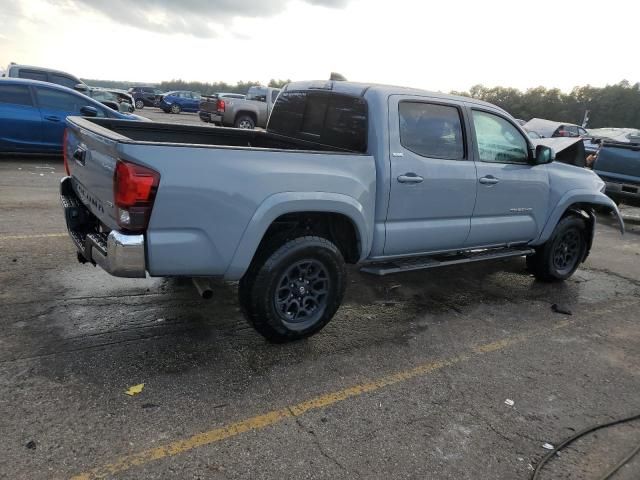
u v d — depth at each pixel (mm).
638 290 6027
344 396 3303
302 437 2867
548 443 3014
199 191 3117
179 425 2861
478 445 2941
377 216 4066
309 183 3553
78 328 3807
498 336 4430
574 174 5738
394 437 2939
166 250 3113
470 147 4633
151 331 3889
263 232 3402
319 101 4594
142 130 4730
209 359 3578
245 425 2920
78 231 3924
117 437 2713
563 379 3773
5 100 9562
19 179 8391
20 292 4273
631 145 10008
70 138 4164
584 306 5352
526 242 5457
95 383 3156
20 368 3219
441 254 4875
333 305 3967
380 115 3998
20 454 2520
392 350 3992
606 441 3082
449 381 3605
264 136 5352
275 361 3646
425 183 4238
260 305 3600
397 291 5309
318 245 3734
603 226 9766
